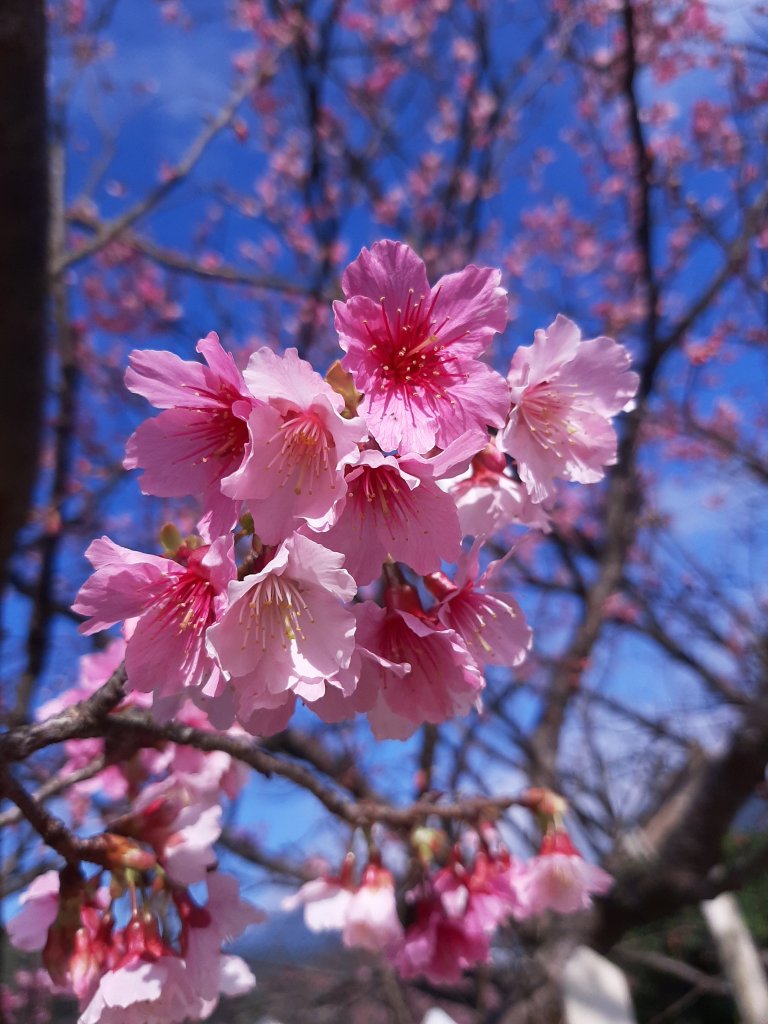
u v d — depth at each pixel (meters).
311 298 0.61
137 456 0.13
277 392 0.12
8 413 0.26
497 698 0.48
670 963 0.46
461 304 0.13
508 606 0.15
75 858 0.14
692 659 0.61
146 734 0.15
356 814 0.19
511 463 0.15
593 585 0.54
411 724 0.14
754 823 0.55
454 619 0.14
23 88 0.23
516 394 0.14
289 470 0.12
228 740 0.17
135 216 0.50
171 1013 0.14
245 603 0.12
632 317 0.70
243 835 0.61
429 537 0.13
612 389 0.15
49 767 0.31
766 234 0.51
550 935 0.37
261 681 0.12
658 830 0.40
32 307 0.25
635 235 0.53
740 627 0.61
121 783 0.20
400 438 0.12
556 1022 0.34
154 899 0.15
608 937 0.37
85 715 0.14
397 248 0.13
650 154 0.50
